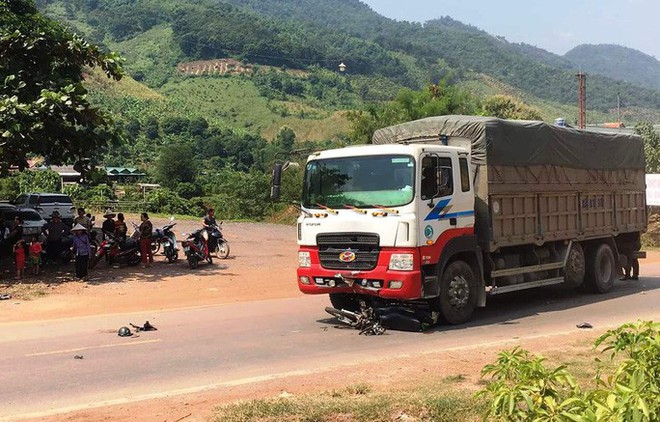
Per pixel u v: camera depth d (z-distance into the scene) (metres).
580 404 3.68
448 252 11.33
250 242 28.19
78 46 19.27
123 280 17.58
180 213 50.50
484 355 8.77
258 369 8.43
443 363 8.32
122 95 169.12
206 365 8.66
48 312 13.52
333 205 11.27
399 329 11.19
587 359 8.27
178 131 138.62
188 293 15.93
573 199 14.80
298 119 180.75
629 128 68.06
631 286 17.50
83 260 17.72
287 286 17.25
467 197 11.85
